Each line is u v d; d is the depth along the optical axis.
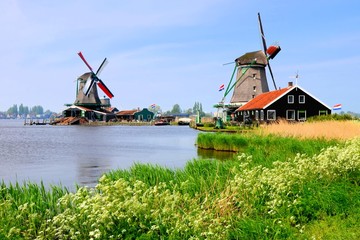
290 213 8.34
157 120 135.38
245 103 75.12
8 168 22.31
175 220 6.92
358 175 11.08
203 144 34.06
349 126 26.20
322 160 10.86
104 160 26.36
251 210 8.16
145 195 7.35
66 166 23.20
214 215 7.96
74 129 90.69
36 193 8.54
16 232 6.09
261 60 78.69
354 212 8.56
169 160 25.64
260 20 79.62
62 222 6.23
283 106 57.00
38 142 45.50
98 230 5.86
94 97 113.94
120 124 117.94
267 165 12.74
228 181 9.41
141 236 6.27
